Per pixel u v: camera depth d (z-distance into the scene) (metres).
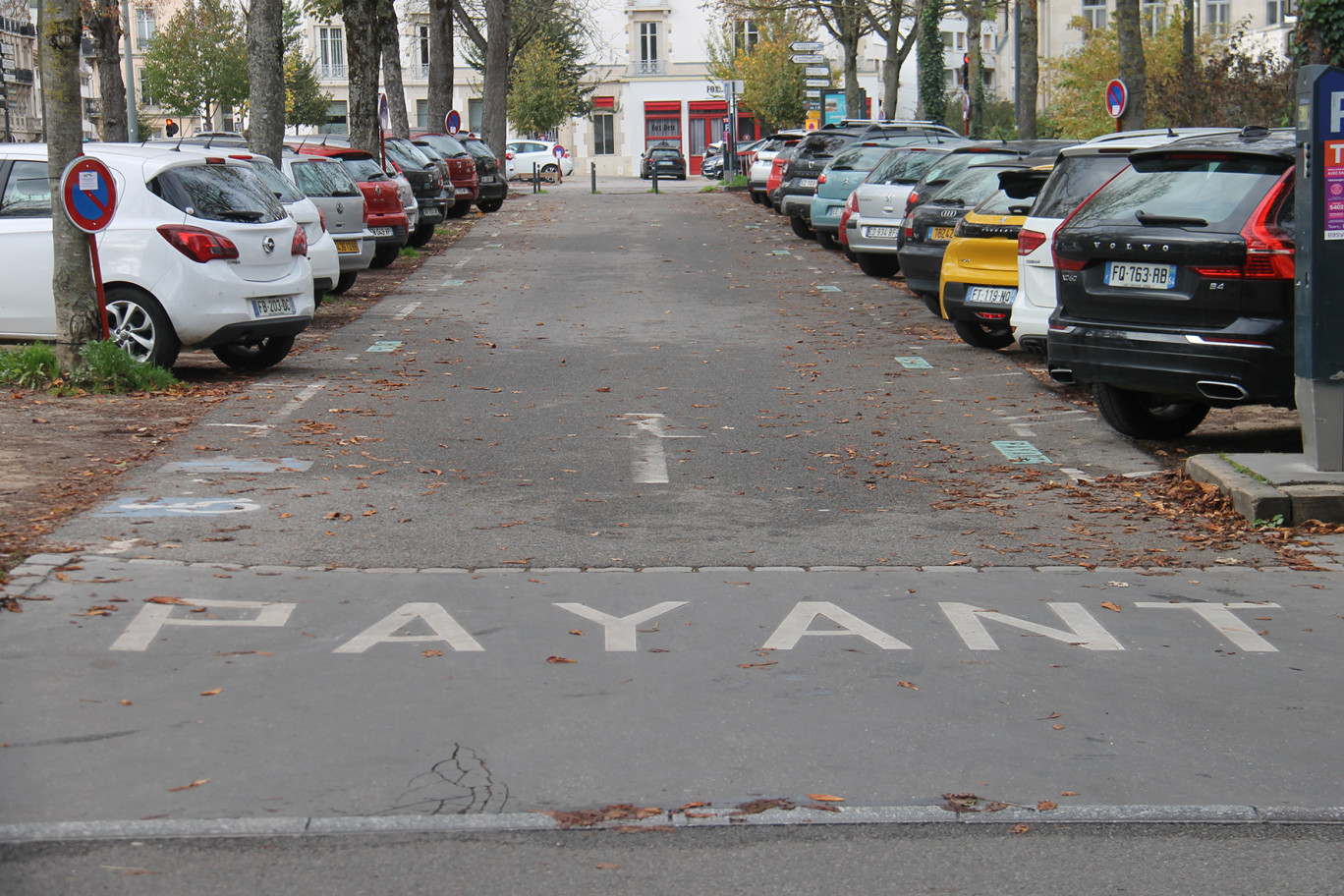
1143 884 3.96
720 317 17.62
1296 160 8.34
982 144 18.48
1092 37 39.25
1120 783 4.65
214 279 12.36
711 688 5.48
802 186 28.06
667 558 7.26
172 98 62.56
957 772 4.71
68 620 6.11
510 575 6.93
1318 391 8.38
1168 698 5.46
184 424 10.58
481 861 4.05
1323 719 5.26
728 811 4.40
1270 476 8.30
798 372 13.51
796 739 4.98
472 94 78.69
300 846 4.13
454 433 10.50
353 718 5.12
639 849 4.14
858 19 44.84
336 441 10.13
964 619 6.36
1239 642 6.13
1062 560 7.33
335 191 19.80
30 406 11.20
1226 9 54.69
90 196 11.76
